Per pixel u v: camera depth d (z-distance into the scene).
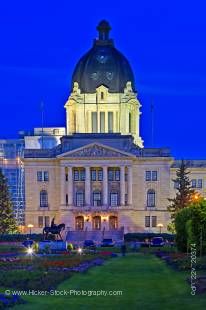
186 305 47.00
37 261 94.62
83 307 47.03
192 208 96.44
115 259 119.06
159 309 45.56
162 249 148.38
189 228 96.94
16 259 100.75
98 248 166.88
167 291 56.38
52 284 61.50
